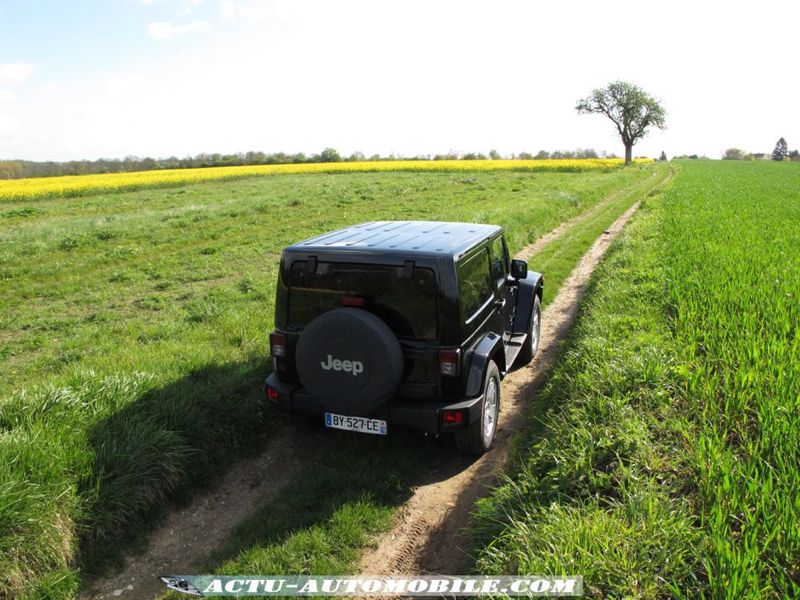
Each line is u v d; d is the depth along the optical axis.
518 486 4.27
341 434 5.71
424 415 4.67
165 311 10.09
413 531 4.27
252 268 13.66
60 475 4.07
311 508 4.49
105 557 3.96
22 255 14.85
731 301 7.29
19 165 72.88
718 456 3.85
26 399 4.96
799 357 5.33
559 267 13.17
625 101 79.12
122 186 37.22
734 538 3.25
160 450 4.64
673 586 2.86
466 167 56.88
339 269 4.79
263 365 6.56
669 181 41.81
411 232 5.73
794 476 3.48
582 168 54.12
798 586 2.86
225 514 4.53
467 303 4.93
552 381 6.44
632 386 5.28
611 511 3.69
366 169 55.41
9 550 3.52
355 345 4.49
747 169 69.00
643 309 7.77
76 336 8.65
